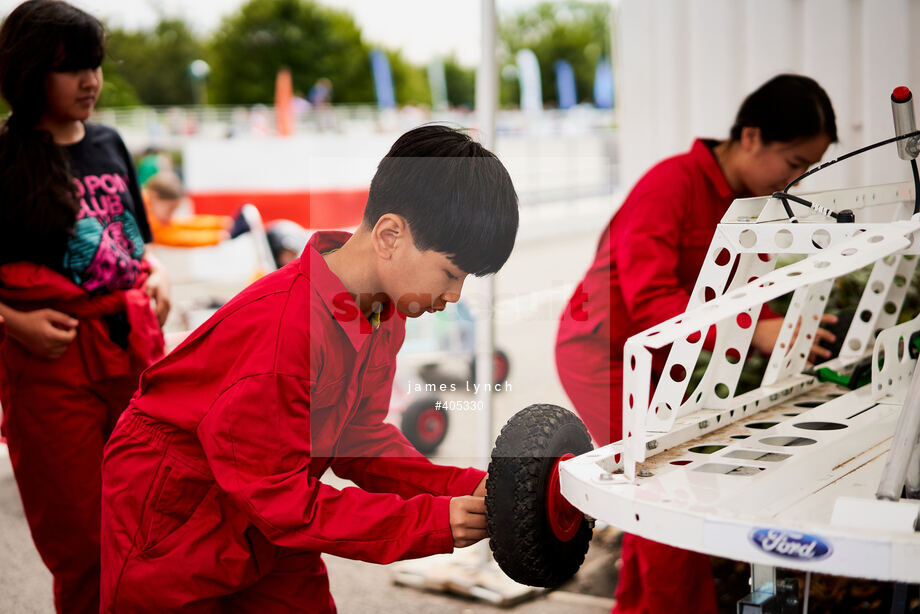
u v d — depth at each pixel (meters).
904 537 1.02
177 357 1.50
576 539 1.48
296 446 1.42
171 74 47.28
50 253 2.34
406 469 1.71
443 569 3.14
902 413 1.19
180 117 20.81
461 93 48.72
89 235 2.40
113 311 2.42
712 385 1.63
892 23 3.11
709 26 3.47
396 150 1.42
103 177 2.49
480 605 2.95
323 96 24.58
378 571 3.27
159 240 7.46
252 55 45.66
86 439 2.38
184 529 1.53
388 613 2.89
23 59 2.26
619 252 2.22
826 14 3.23
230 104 45.81
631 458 1.26
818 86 2.16
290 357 1.40
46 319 2.29
